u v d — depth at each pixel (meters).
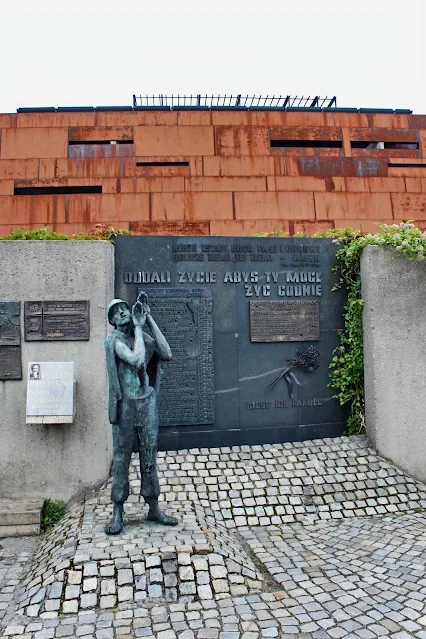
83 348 6.09
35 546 5.14
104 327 6.14
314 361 7.28
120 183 21.48
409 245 6.90
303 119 22.91
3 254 6.07
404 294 7.00
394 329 6.93
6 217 21.00
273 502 5.83
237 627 3.56
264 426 7.10
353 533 5.27
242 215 21.55
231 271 7.17
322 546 4.96
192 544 4.41
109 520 5.07
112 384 4.70
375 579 4.21
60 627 3.59
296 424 7.20
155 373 5.03
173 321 6.96
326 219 22.05
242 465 6.44
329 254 7.50
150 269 6.97
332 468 6.46
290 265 7.35
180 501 5.67
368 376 7.04
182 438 6.90
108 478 6.08
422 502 6.07
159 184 21.48
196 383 6.96
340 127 23.11
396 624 3.55
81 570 4.09
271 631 3.51
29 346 6.03
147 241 7.00
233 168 21.94
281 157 22.27
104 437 6.05
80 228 21.03
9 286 6.05
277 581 4.24
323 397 7.30
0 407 5.96
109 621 3.64
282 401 7.17
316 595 3.99
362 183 22.64
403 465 6.77
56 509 5.78
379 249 7.02
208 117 22.38
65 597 3.88
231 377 7.06
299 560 4.64
